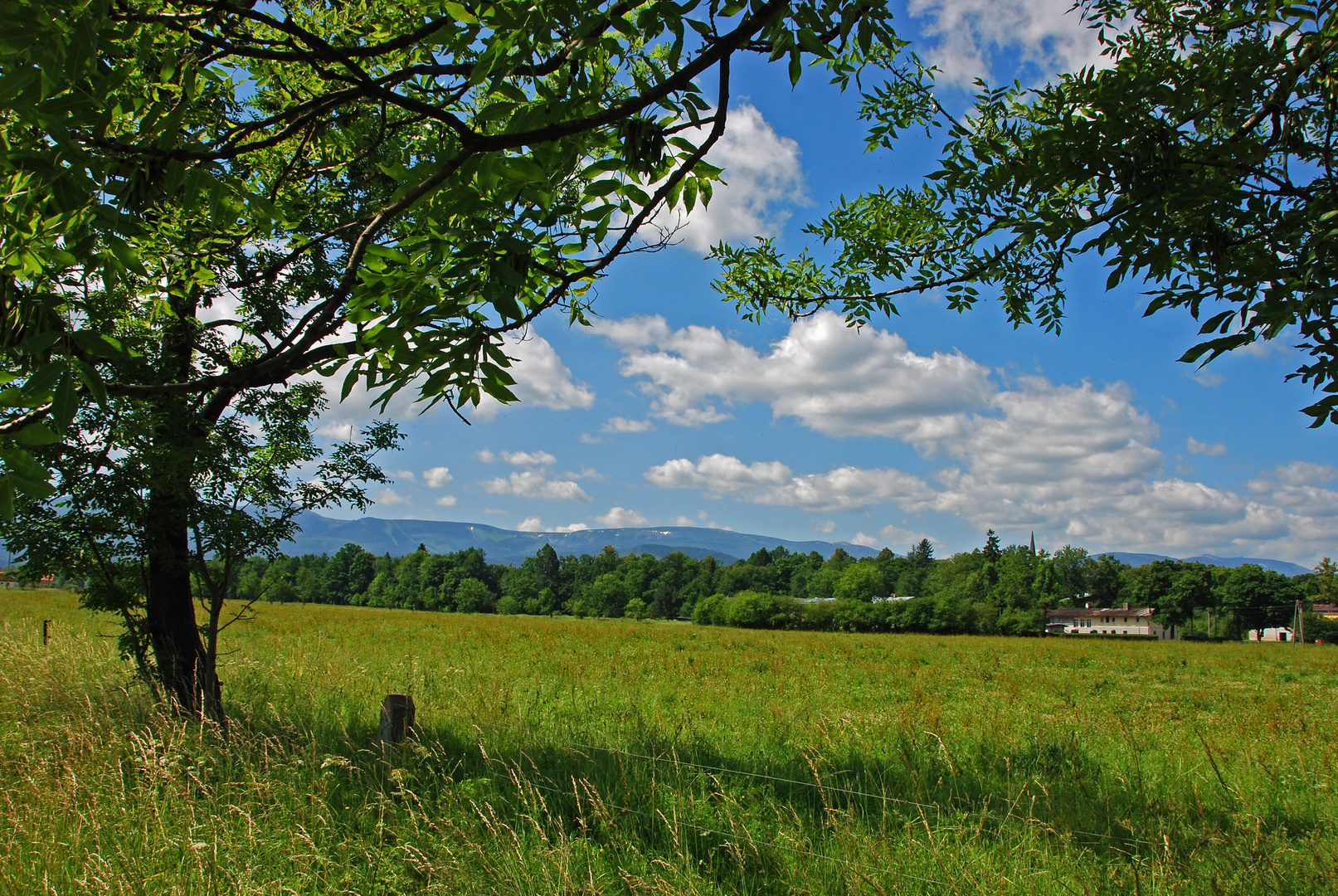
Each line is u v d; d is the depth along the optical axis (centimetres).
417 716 839
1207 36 280
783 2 173
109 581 767
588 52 182
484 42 191
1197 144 228
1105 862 446
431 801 527
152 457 702
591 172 204
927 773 677
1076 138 221
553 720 895
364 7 379
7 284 185
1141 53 279
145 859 415
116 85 184
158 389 200
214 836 409
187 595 835
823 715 940
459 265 187
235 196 217
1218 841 445
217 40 201
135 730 621
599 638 3388
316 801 482
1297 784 698
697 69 178
